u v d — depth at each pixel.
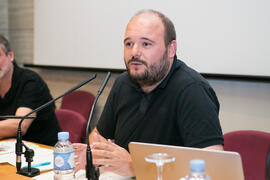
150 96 1.44
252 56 2.32
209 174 0.95
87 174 1.03
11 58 2.15
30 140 2.14
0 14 3.90
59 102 3.63
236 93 2.51
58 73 3.64
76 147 1.31
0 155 1.54
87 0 3.22
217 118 1.28
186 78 1.39
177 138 1.38
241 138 1.61
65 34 3.41
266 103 2.38
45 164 1.41
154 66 1.33
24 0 3.88
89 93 3.15
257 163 1.55
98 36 3.16
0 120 2.17
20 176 1.24
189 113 1.30
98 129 1.67
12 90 2.14
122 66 3.00
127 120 1.50
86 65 3.27
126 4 2.94
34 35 3.70
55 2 3.48
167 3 2.68
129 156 1.24
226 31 2.41
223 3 2.41
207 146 1.21
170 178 1.00
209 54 2.50
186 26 2.59
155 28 1.32
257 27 2.28
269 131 2.38
